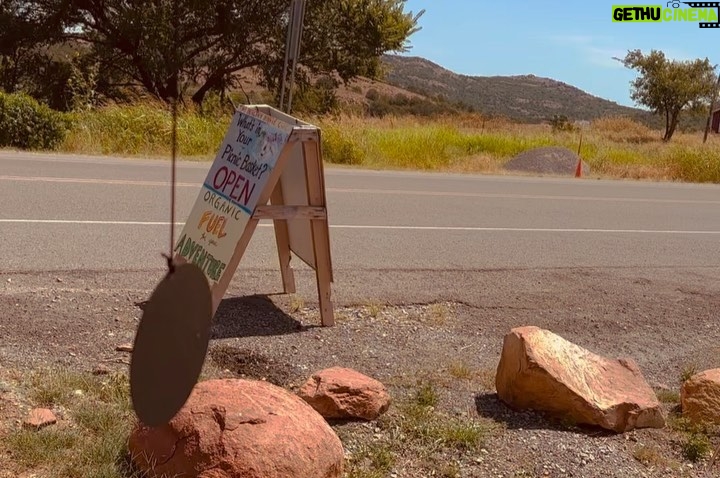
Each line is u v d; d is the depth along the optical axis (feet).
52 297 18.98
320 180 18.01
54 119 58.03
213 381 11.57
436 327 20.38
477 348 18.93
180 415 10.78
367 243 30.45
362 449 12.66
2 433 11.59
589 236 36.55
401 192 47.01
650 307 24.29
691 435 14.48
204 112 70.69
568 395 14.38
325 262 18.76
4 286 19.76
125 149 60.18
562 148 78.48
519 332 15.19
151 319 6.07
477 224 37.32
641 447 14.06
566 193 54.54
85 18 102.83
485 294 24.11
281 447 10.37
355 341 18.28
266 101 112.57
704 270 30.71
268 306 20.47
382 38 108.17
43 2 98.94
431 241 31.99
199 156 60.49
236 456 10.18
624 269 29.73
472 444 13.26
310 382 13.75
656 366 19.22
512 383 14.90
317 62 108.78
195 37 102.37
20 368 14.15
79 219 29.58
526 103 458.91
